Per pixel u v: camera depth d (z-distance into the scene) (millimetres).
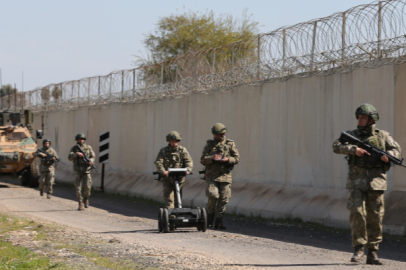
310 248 15000
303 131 23188
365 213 11812
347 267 11578
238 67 26172
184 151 19594
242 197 25656
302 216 21625
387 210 18219
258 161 25766
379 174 11766
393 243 16125
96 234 17141
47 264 11602
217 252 13836
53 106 49438
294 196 22953
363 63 20047
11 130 41219
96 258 12477
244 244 15570
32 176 40156
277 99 24672
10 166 39500
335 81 21578
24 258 12398
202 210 18438
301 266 11734
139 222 21984
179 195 18719
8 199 31188
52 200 31656
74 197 34125
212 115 28891
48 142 32875
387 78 19109
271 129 24984
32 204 28969
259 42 24688
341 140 12172
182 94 31109
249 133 26375
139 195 33781
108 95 37656
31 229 18047
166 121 32938
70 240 15492
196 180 29828
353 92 20625
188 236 17234
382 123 19250
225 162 19281
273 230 19812
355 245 12047
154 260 12125
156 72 33312
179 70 30922
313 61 21828
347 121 20953
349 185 11977
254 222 22531
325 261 12531
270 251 14211
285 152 24172
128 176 36594
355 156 11867
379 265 11875
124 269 11047
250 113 26312
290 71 23594
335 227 19859
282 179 24266
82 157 26781
